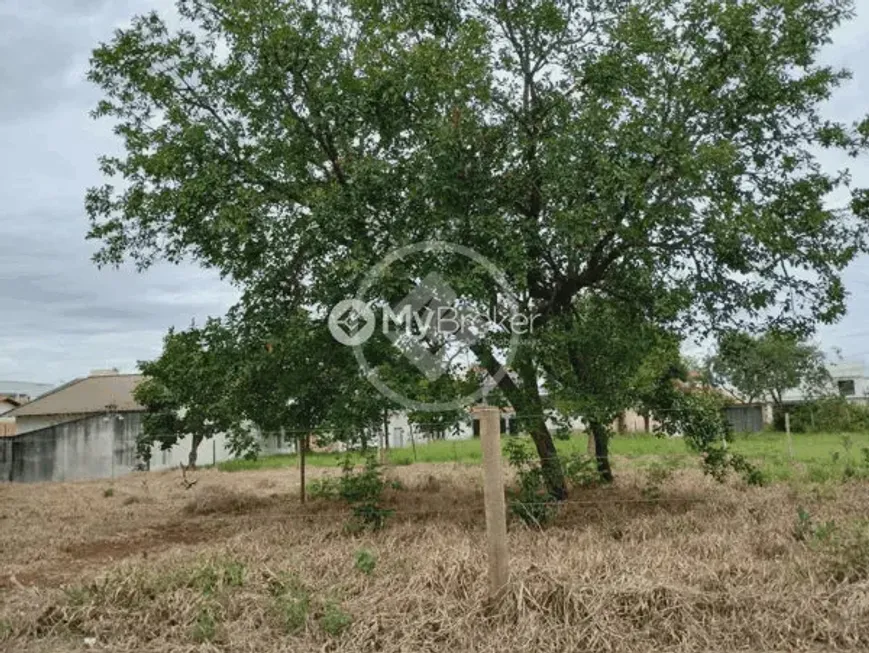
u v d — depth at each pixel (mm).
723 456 10484
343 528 8602
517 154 9727
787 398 50344
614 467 12969
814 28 10297
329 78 10008
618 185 8820
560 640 4570
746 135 10523
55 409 34938
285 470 21984
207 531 9734
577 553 5984
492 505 5086
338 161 10508
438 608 4945
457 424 9266
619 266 10930
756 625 4664
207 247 10250
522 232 9484
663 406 10539
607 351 10023
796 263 10328
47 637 5023
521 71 10164
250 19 9789
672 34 10086
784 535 6949
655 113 9812
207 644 4664
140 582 5613
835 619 4680
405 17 10188
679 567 5664
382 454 11320
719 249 9758
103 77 10828
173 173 10203
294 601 5129
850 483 11281
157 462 30188
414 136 9781
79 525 10773
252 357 9758
